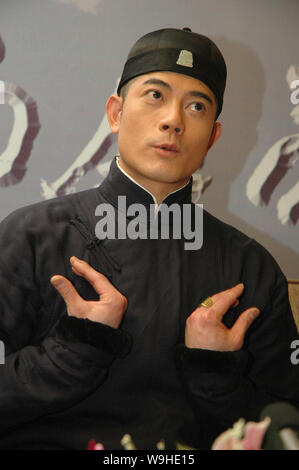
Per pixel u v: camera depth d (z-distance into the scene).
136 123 1.38
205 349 1.27
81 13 2.10
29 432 1.28
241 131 2.20
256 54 2.22
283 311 1.50
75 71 2.08
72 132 2.06
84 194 1.55
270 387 1.44
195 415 1.33
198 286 1.43
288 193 2.22
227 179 2.18
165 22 2.15
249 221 2.19
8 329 1.31
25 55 2.05
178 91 1.37
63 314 1.34
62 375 1.21
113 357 1.23
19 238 1.37
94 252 1.39
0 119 2.02
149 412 1.30
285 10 2.26
